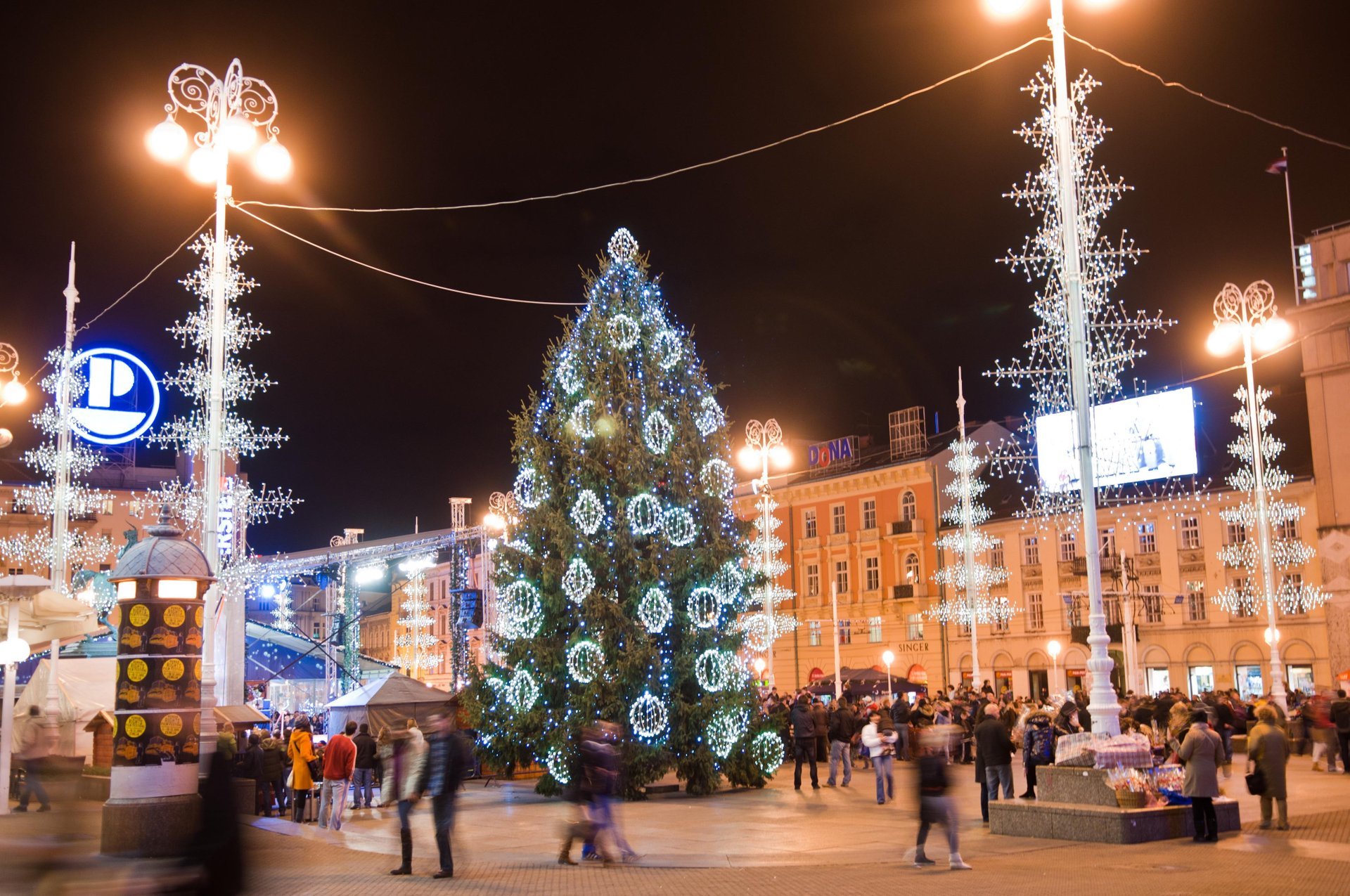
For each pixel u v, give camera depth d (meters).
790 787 24.09
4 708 18.27
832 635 63.78
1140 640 51.78
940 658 58.53
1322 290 47.00
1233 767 26.81
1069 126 17.14
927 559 59.50
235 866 8.00
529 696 22.00
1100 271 25.83
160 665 13.74
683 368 24.08
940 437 64.00
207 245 23.12
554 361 24.09
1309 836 15.02
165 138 19.09
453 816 12.59
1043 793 16.02
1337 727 25.12
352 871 12.88
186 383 25.03
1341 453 45.72
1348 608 44.84
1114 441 54.19
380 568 52.34
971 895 10.91
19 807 18.88
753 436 42.09
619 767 14.10
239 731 26.83
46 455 47.75
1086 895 10.78
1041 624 55.47
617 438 22.59
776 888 11.62
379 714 25.31
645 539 22.75
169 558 13.87
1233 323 39.06
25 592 18.30
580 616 21.92
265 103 20.30
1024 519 56.56
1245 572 48.81
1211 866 12.54
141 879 8.88
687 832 16.69
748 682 23.48
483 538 38.69
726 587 22.81
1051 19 17.39
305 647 44.53
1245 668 48.34
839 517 64.69
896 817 18.50
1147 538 52.41
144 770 13.47
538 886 11.84
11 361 27.48
